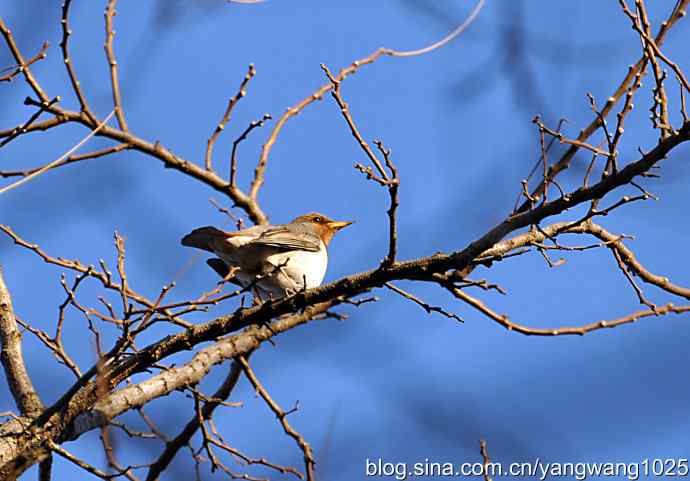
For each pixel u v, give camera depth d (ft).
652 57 30.27
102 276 31.83
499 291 31.65
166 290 29.78
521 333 33.83
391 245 31.24
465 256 30.94
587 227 36.96
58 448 30.19
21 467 30.50
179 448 37.47
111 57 42.86
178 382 35.50
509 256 32.01
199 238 42.11
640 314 34.47
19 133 30.78
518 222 30.86
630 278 35.65
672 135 29.04
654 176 29.86
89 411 32.99
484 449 31.78
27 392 34.24
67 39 38.58
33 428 31.78
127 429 35.96
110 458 30.83
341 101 29.89
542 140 31.27
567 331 33.78
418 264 31.60
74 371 34.60
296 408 37.99
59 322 34.24
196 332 33.40
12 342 35.32
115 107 42.91
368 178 29.76
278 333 38.32
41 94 36.73
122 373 33.14
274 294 44.80
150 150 43.80
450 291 33.12
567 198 30.37
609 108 38.06
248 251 42.57
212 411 39.55
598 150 30.12
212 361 36.86
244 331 38.29
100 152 39.06
